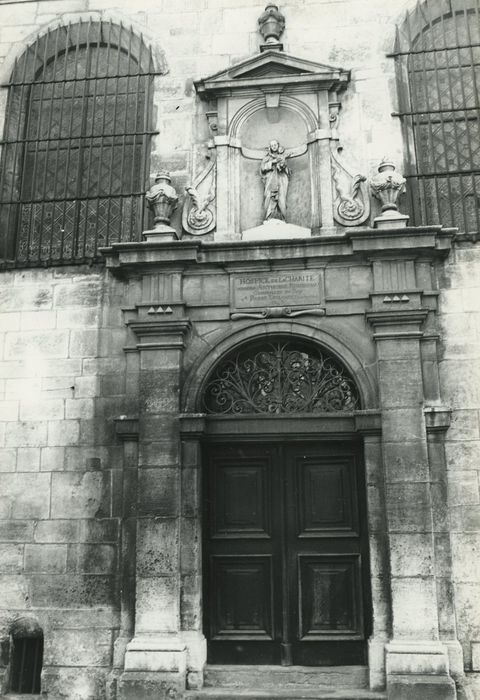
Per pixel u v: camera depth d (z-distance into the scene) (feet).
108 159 33.63
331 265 29.45
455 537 26.66
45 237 32.86
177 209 31.55
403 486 26.68
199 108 32.94
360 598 27.71
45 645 27.43
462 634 25.88
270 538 28.55
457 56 33.04
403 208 30.78
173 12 34.40
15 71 34.91
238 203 31.40
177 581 26.86
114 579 27.84
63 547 28.32
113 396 29.48
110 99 34.42
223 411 29.35
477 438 27.37
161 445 28.07
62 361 30.14
